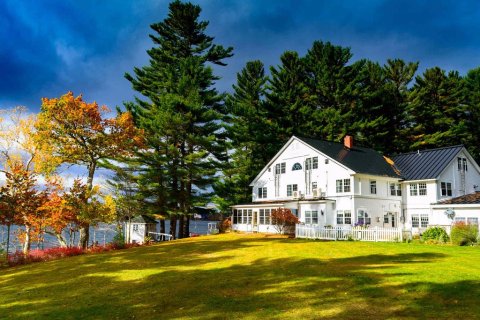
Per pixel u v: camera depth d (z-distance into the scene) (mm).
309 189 41188
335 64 55625
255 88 58438
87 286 15781
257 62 59188
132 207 42094
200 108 44094
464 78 59000
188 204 45250
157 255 23703
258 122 56594
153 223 50312
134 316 11211
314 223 38656
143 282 15844
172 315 11016
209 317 10594
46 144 32906
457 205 35250
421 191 40250
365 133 54344
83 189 31500
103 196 38188
